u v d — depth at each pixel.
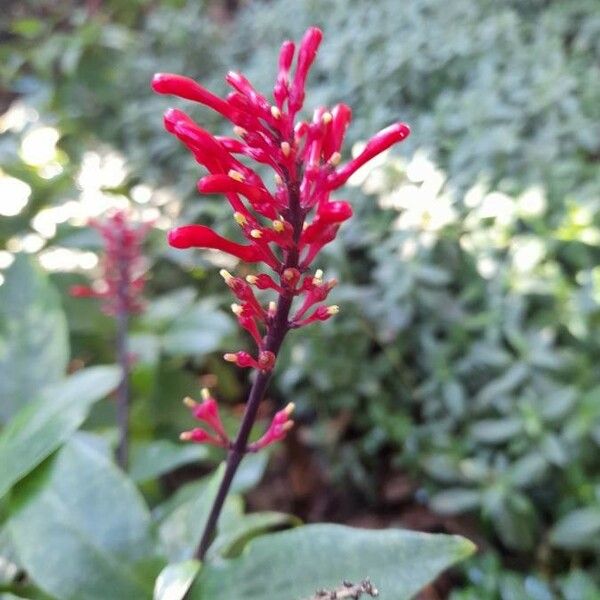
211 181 0.17
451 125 0.65
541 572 0.43
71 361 0.55
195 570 0.23
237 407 0.63
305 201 0.18
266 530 0.52
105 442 0.36
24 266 0.41
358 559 0.24
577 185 0.58
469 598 0.39
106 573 0.26
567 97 0.64
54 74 0.97
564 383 0.47
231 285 0.19
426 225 0.52
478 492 0.44
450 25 0.83
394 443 0.55
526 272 0.48
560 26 0.79
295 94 0.18
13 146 0.72
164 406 0.52
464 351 0.51
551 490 0.45
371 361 0.56
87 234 0.56
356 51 0.81
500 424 0.44
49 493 0.28
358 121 0.70
